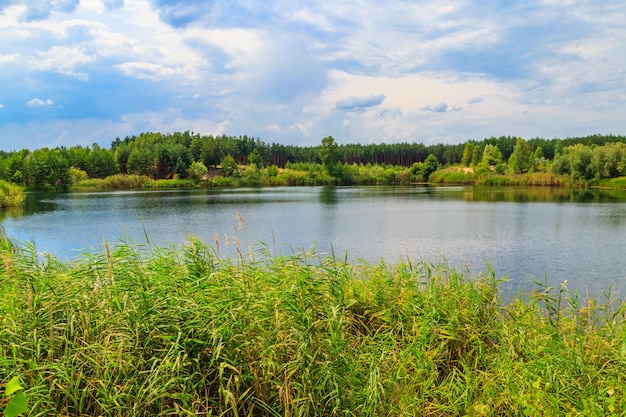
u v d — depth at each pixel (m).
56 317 4.08
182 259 5.47
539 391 3.81
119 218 31.36
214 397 3.85
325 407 3.94
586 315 5.69
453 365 5.12
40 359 3.79
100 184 89.88
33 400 3.34
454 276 6.84
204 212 35.75
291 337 4.32
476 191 66.56
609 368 4.41
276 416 3.68
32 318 3.94
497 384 4.42
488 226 25.72
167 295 4.38
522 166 94.44
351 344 4.96
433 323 5.32
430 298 5.80
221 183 104.94
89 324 3.96
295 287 4.82
